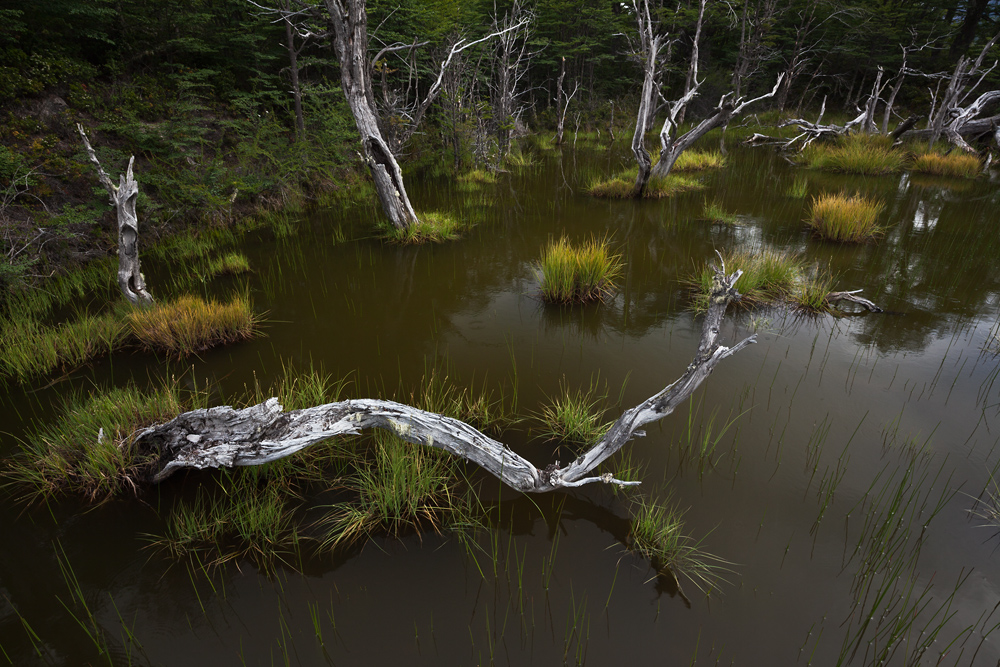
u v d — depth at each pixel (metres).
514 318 5.98
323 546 2.96
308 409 3.30
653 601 2.61
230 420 3.27
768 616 2.51
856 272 6.86
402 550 2.94
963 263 7.13
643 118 10.62
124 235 5.72
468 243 8.77
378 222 9.89
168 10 10.46
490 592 2.68
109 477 3.35
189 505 3.26
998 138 14.38
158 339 5.23
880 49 23.25
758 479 3.38
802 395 4.28
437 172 14.63
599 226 9.51
